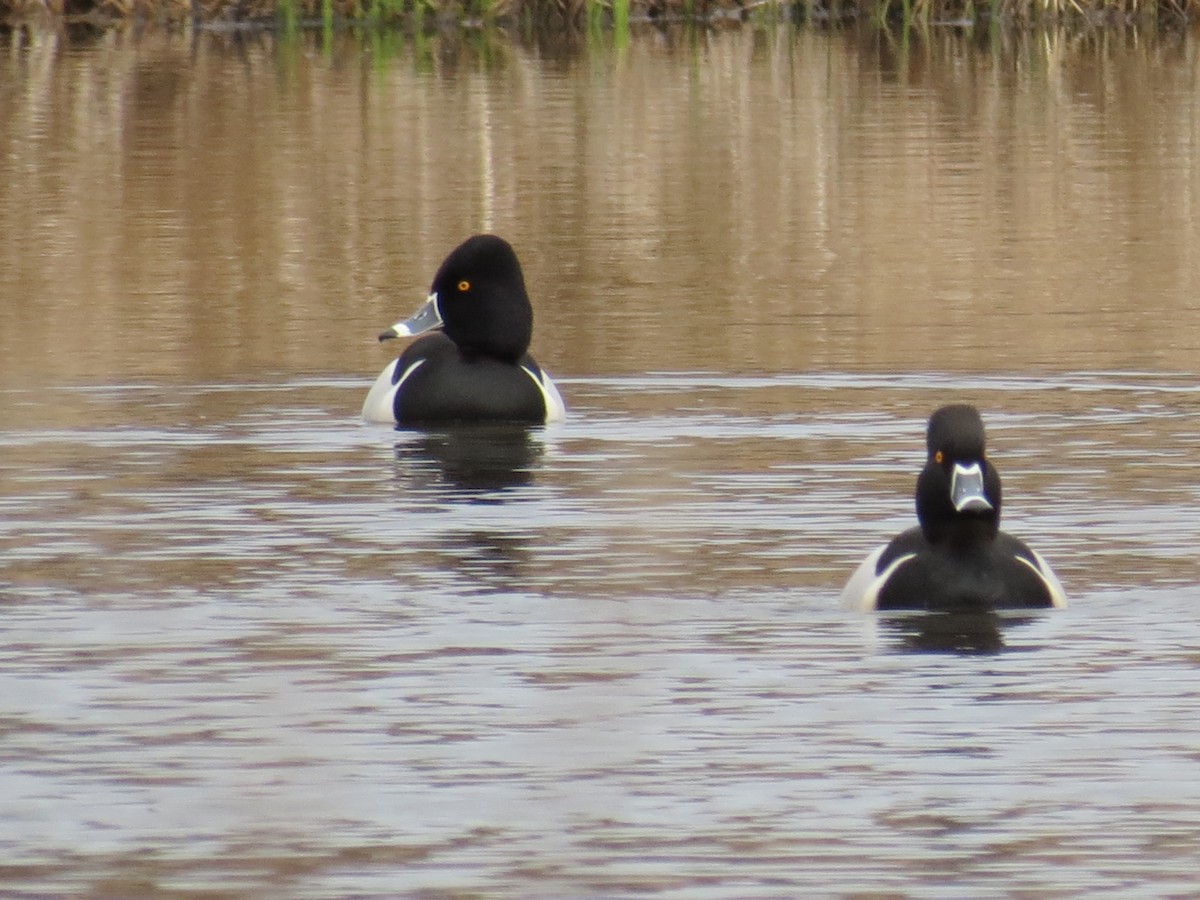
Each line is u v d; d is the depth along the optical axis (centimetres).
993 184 2812
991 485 1148
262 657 1077
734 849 846
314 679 1043
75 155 3033
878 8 4750
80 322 2023
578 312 2092
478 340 1672
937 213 2619
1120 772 916
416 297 2152
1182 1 4759
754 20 4844
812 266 2317
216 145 3114
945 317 2050
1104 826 863
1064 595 1163
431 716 990
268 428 1628
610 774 919
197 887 815
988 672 1044
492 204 2683
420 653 1083
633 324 2031
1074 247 2409
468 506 1393
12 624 1132
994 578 1146
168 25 4666
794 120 3353
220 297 2152
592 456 1540
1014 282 2223
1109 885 813
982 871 824
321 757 938
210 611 1156
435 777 917
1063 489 1423
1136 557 1256
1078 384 1767
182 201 2686
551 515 1369
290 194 2739
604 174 2894
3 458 1516
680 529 1331
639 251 2405
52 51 4197
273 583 1213
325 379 1805
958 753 938
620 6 4606
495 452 1554
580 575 1227
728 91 3694
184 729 973
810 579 1217
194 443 1573
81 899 805
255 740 960
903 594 1148
